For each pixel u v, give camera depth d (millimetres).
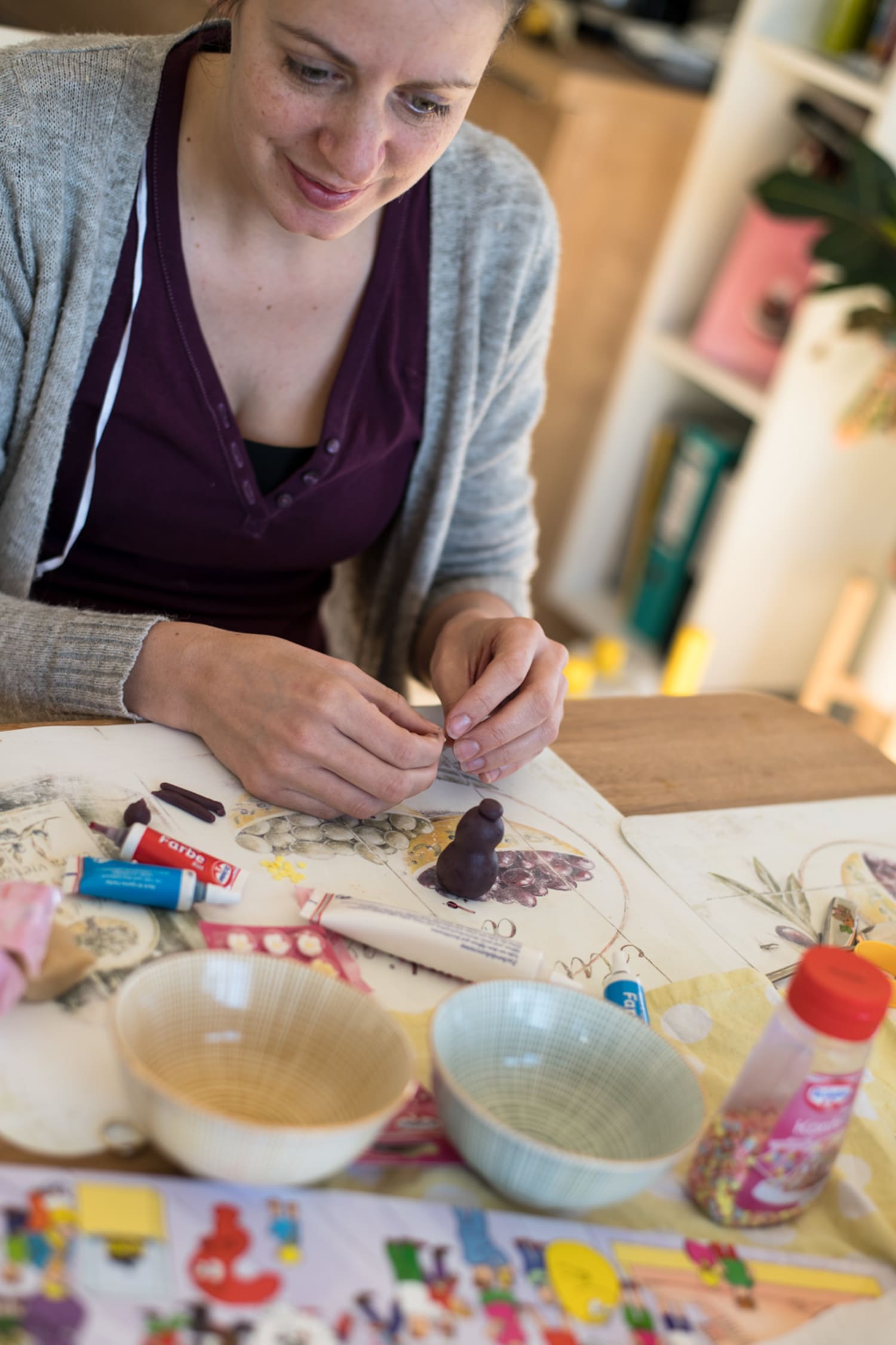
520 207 1067
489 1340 487
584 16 2451
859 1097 670
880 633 2053
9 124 891
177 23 2049
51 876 652
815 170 2039
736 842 878
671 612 2367
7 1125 514
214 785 772
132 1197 497
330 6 684
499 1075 588
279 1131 472
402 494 1114
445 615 1120
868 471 2129
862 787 998
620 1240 548
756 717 1056
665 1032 673
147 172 927
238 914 668
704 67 2352
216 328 978
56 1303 448
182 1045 544
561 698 901
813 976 547
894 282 1756
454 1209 537
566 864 799
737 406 2119
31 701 828
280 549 1056
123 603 1069
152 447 978
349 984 623
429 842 782
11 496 984
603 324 2443
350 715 769
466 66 726
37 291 923
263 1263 487
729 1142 570
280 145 774
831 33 2000
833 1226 596
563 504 2619
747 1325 528
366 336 1014
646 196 2332
